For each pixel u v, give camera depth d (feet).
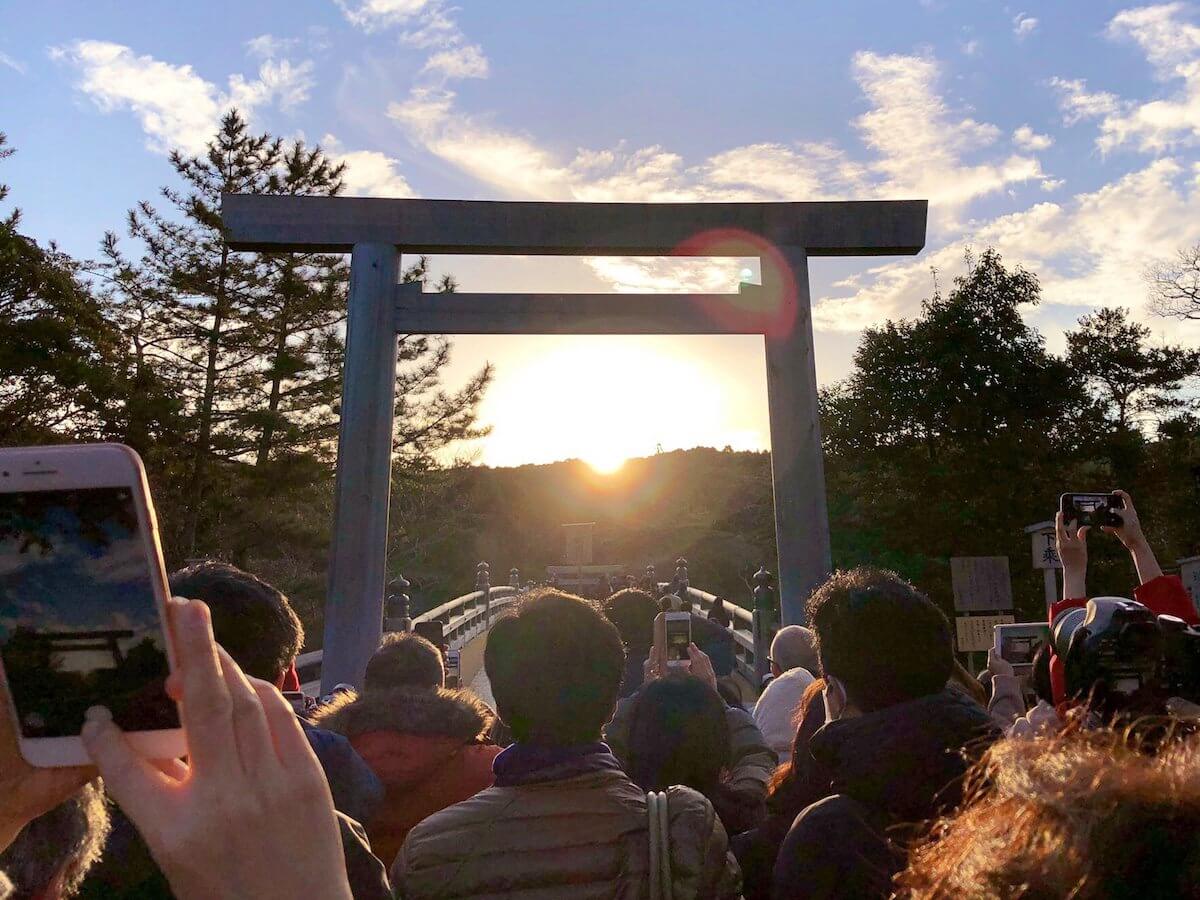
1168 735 2.52
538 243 23.93
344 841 4.53
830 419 74.38
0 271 49.14
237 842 2.07
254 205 23.45
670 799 5.38
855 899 4.91
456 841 5.19
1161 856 2.15
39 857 2.96
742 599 160.97
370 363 23.08
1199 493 65.26
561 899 5.02
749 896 6.56
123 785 2.18
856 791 5.19
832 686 6.07
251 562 69.41
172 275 59.93
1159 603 7.54
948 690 5.67
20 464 2.50
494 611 59.00
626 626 14.88
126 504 2.51
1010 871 2.29
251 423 58.39
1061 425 70.44
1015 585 64.90
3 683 2.46
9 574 2.49
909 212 24.31
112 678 2.47
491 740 8.82
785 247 24.17
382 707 7.27
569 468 263.90
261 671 5.88
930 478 67.15
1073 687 4.87
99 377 49.65
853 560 69.21
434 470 72.95
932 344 69.56
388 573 81.87
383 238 23.59
